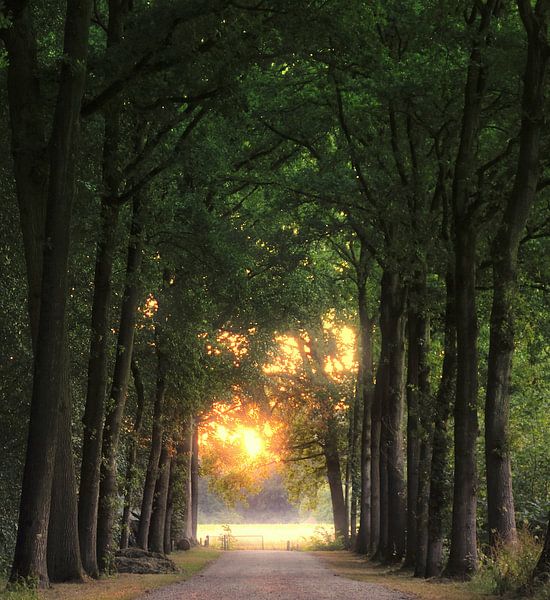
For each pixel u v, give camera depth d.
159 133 34.53
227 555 71.12
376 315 62.53
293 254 47.44
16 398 42.16
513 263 28.95
